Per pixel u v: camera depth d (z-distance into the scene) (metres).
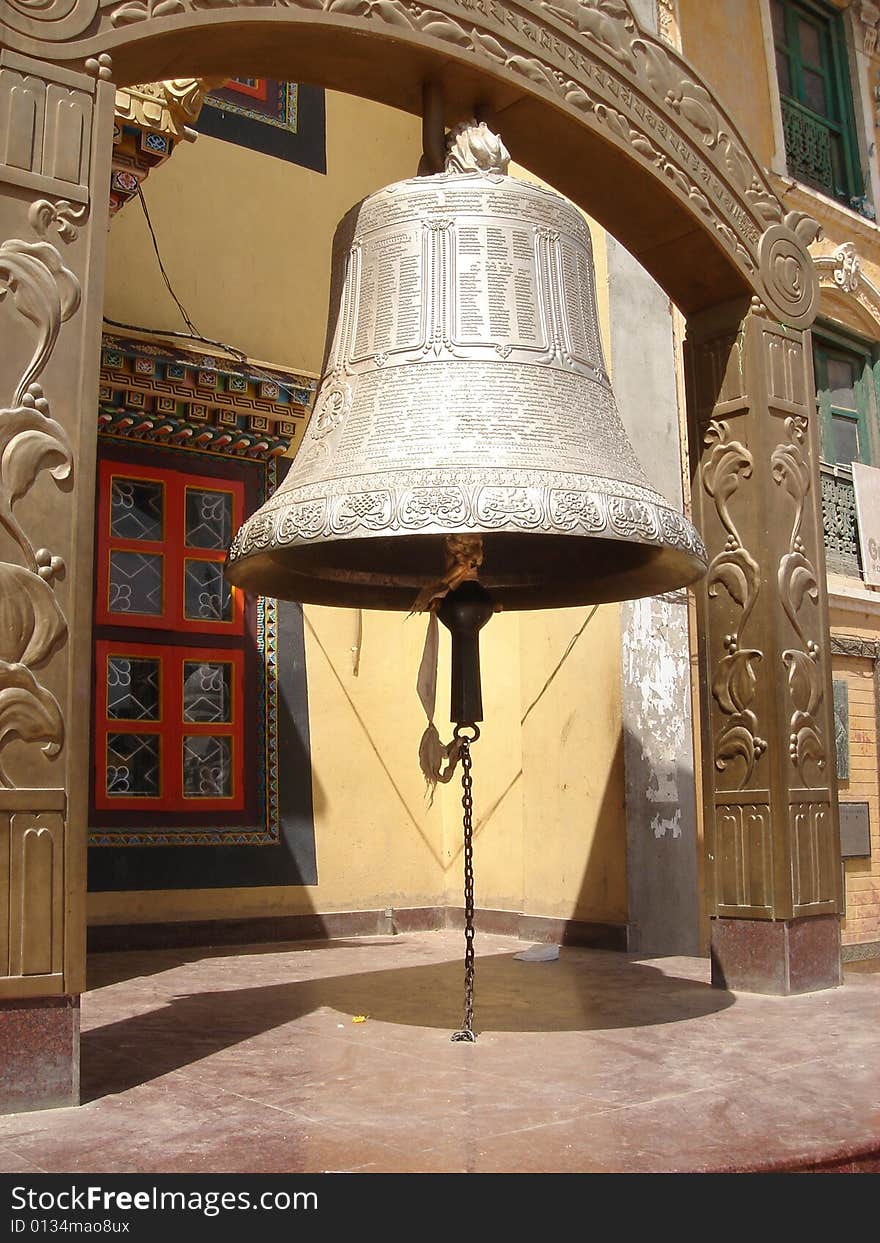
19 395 3.01
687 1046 3.70
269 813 7.59
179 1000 4.79
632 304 7.89
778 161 9.87
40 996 2.88
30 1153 2.53
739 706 4.95
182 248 7.79
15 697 2.91
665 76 4.74
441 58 3.95
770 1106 2.96
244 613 7.72
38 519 3.00
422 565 4.32
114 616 7.20
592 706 7.49
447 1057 3.54
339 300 3.91
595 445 3.55
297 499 3.39
